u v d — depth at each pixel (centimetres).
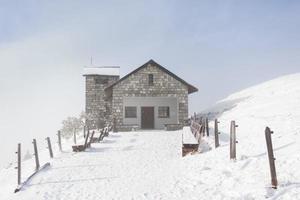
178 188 1050
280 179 877
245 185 913
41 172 1498
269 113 2447
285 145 1168
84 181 1268
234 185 944
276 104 2852
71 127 4250
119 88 3303
